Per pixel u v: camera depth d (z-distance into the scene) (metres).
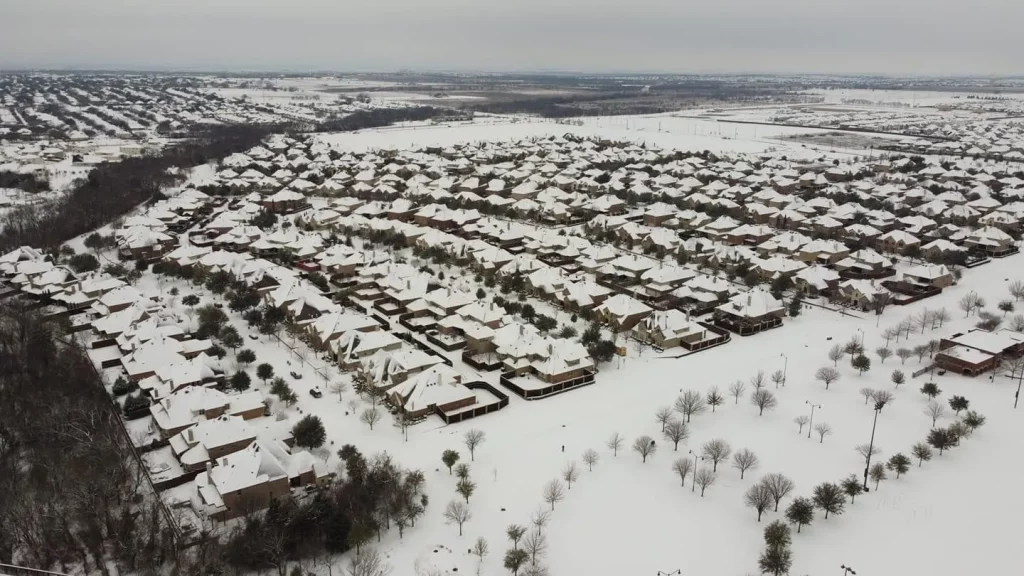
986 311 178.75
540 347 146.75
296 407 133.00
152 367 140.00
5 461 110.25
